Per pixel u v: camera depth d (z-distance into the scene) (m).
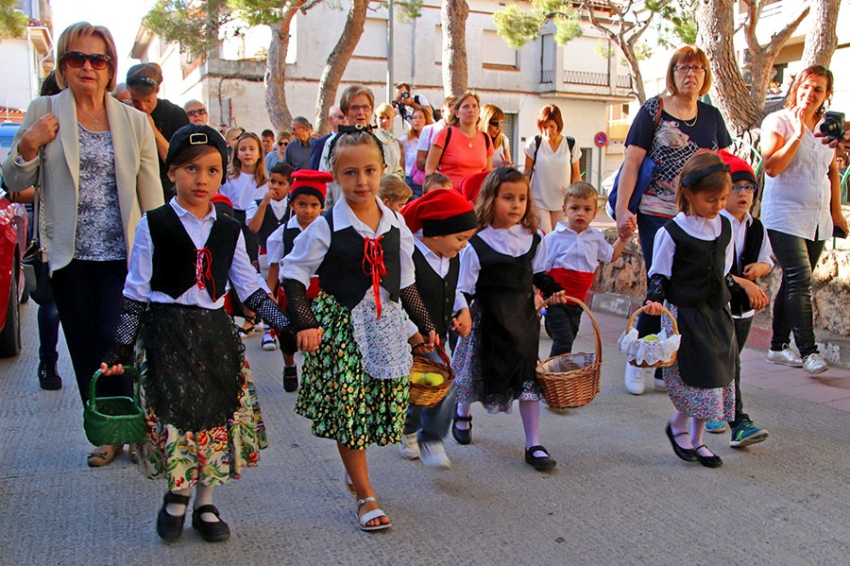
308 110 30.92
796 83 5.31
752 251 4.50
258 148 7.19
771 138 5.38
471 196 4.73
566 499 3.57
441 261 3.84
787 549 3.10
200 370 2.97
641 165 5.24
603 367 6.03
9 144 8.00
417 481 3.78
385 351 3.16
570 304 5.12
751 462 4.02
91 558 2.97
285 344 5.01
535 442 4.02
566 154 7.64
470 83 33.56
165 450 2.93
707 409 3.86
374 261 3.19
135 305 3.01
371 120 5.83
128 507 3.43
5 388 5.30
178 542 3.11
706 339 3.84
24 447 4.15
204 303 3.05
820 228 5.49
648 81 34.44
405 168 8.80
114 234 3.74
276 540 3.14
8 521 3.27
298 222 5.30
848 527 3.30
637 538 3.19
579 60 34.84
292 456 4.09
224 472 3.05
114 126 3.73
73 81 3.62
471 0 33.09
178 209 3.06
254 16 19.08
